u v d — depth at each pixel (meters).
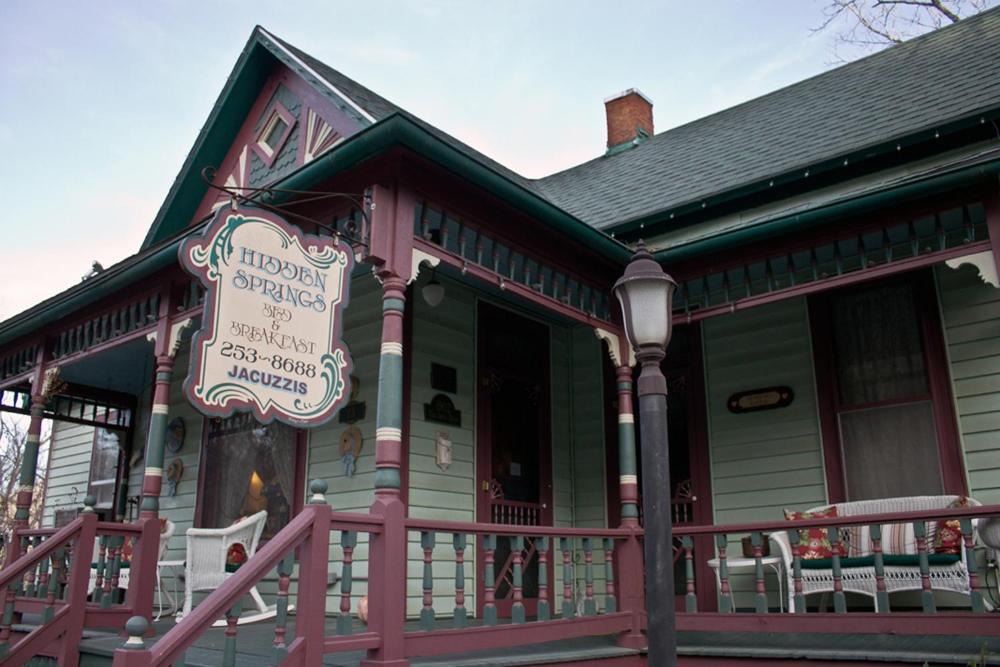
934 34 9.37
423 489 6.45
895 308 6.50
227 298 3.81
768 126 8.96
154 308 6.63
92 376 9.45
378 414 4.36
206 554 6.13
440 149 4.62
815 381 6.74
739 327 7.28
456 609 4.34
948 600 5.88
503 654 4.66
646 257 3.53
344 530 3.92
